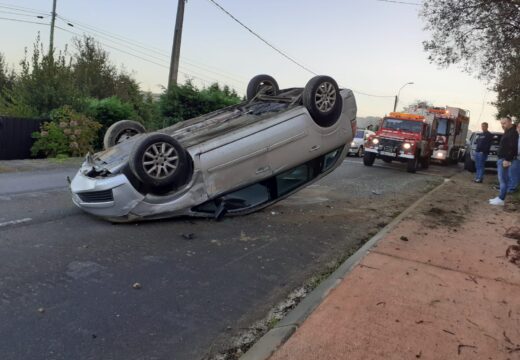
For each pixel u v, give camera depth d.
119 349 3.54
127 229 6.62
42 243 5.83
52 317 3.97
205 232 6.72
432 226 7.21
